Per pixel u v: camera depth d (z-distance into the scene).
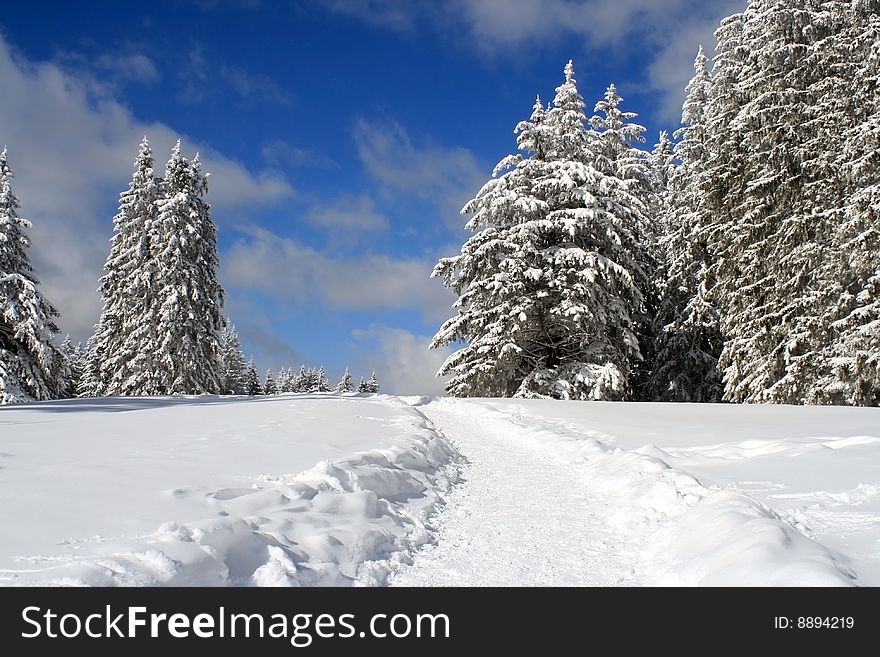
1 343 23.19
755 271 22.66
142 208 30.77
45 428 9.47
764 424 11.47
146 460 6.62
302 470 6.63
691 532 4.69
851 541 4.30
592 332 24.17
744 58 25.47
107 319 32.72
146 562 3.38
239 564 3.79
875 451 7.31
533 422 13.96
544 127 25.58
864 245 17.58
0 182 23.62
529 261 24.59
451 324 25.39
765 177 22.38
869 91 18.81
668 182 34.44
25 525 4.04
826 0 22.28
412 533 5.25
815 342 19.98
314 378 85.44
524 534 5.42
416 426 11.46
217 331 31.11
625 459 8.08
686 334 27.50
